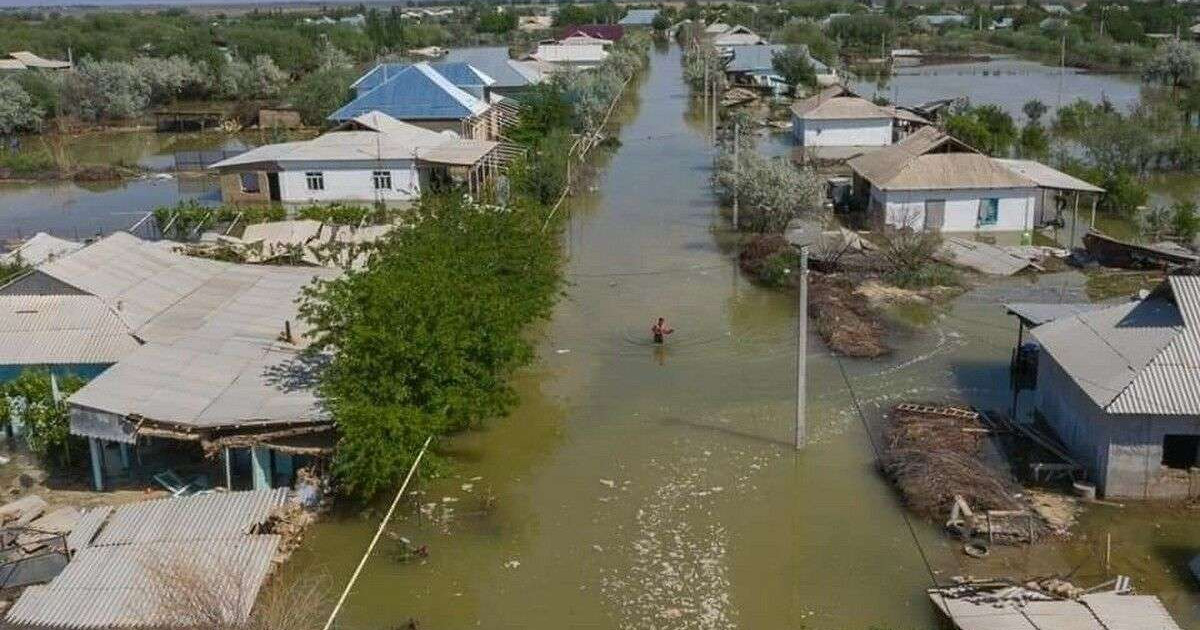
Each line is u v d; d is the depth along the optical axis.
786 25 147.50
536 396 30.55
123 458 25.36
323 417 23.06
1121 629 17.58
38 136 87.06
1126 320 25.52
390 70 77.75
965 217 47.31
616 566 21.77
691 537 22.83
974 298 38.84
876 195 48.91
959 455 25.20
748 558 21.94
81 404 23.14
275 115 88.56
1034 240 46.56
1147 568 20.88
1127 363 23.70
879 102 81.50
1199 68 92.69
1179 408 22.33
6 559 20.14
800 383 26.36
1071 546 21.77
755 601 20.41
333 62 119.62
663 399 30.20
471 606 20.38
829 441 27.28
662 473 25.77
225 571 18.89
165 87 99.44
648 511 23.98
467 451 27.14
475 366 25.16
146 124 92.25
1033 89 99.88
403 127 60.16
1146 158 58.09
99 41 126.81
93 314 28.39
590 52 118.12
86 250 31.58
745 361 33.12
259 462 23.28
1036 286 39.94
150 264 32.44
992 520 22.36
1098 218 50.06
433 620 19.89
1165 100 79.44
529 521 23.59
